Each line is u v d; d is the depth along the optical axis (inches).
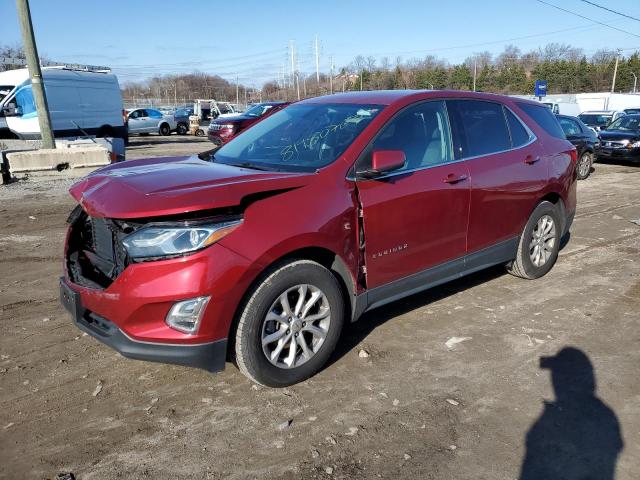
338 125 159.3
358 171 144.6
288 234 126.5
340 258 139.3
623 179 530.3
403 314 181.6
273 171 145.8
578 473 107.0
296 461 109.9
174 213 115.6
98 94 816.3
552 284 211.9
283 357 135.2
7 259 240.5
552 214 212.1
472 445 115.0
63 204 360.5
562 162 212.8
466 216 172.1
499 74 3358.8
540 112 216.2
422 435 118.3
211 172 140.3
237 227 121.2
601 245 272.1
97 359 150.1
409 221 154.3
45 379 139.5
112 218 119.9
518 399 132.3
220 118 752.3
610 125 694.5
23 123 727.7
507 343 161.3
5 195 389.1
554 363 149.7
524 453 112.7
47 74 733.9
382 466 108.7
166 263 116.3
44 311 182.9
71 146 523.8
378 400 131.3
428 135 165.9
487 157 180.7
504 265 218.5
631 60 3265.3
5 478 104.5
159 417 124.0
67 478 104.5
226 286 118.7
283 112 187.2
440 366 147.6
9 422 121.8
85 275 133.0
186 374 142.4
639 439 117.4
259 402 130.0
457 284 211.3
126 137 904.9
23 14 466.3
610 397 133.3
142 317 118.1
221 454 111.9
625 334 168.1
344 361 149.7
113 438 116.6
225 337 122.6
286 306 131.2
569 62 3316.9
